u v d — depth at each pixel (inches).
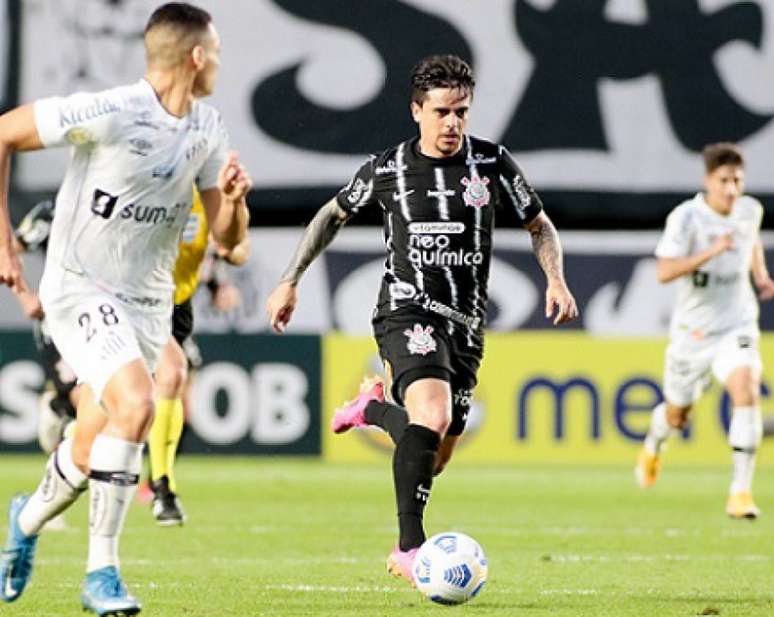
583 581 1131.9
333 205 1061.8
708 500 1909.4
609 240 2347.4
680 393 1774.1
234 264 1165.1
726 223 1688.0
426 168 1031.0
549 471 2240.4
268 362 2274.9
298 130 2365.9
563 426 2272.4
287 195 2362.2
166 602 990.4
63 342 889.5
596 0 2393.0
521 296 2303.2
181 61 874.8
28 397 2256.4
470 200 1028.5
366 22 2374.5
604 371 2277.3
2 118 867.4
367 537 1455.5
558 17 2388.0
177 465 2255.2
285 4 2367.1
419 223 1027.9
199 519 1615.4
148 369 907.4
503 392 2272.4
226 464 2267.5
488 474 2194.9
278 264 2319.1
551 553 1333.7
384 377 2274.9
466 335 1032.8
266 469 2214.6
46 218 1498.5
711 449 2289.6
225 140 909.2
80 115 861.2
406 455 970.7
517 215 1047.6
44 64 2331.4
